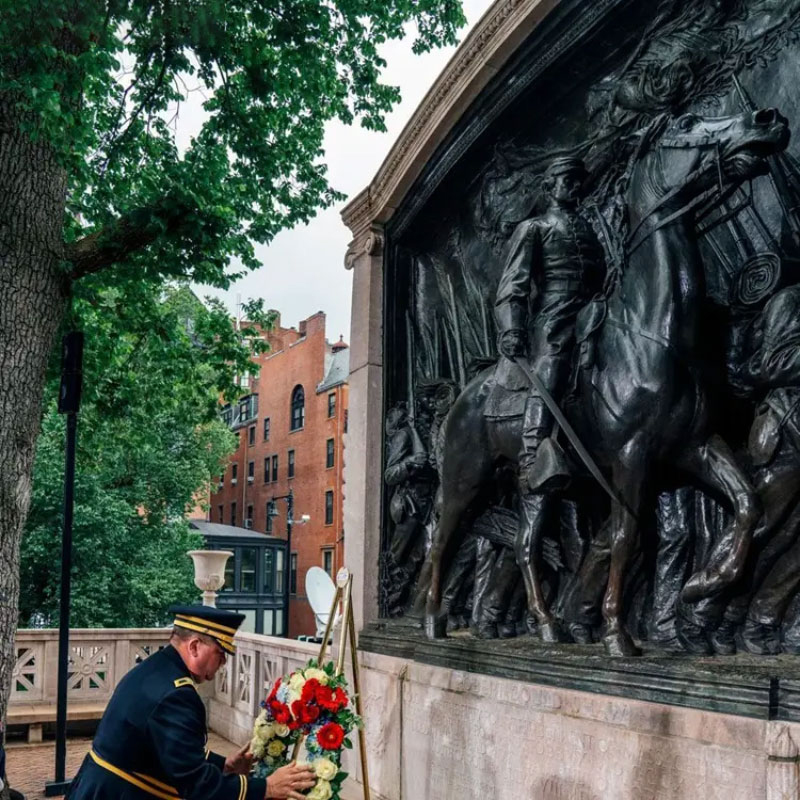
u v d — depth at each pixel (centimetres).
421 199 655
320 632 1191
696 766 351
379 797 593
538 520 486
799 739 314
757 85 405
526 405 479
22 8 616
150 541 2278
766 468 373
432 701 543
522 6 515
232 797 319
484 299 591
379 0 933
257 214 1045
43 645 1009
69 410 737
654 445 407
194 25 777
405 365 681
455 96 584
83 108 749
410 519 649
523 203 552
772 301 379
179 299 1697
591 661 418
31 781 774
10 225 705
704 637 389
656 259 419
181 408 1407
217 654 344
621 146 467
